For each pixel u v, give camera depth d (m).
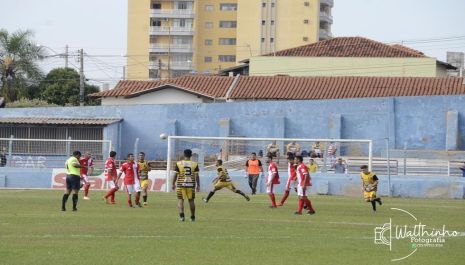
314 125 96.69
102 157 72.38
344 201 56.47
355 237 33.41
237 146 70.25
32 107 110.50
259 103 98.50
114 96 111.44
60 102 151.88
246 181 67.50
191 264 25.80
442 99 92.75
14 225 36.44
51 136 95.69
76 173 44.56
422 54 139.38
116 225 36.69
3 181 69.69
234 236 33.06
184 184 38.84
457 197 64.12
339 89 107.12
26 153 71.12
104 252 28.00
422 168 72.88
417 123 93.50
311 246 30.34
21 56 132.25
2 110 102.31
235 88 109.31
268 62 136.38
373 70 132.62
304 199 44.31
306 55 135.75
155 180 67.25
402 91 105.06
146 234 33.31
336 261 26.81
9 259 26.31
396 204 54.06
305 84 109.44
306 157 69.62
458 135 92.12
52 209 45.50
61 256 27.02
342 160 68.56
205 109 99.56
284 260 26.84
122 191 64.56
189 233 33.88
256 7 197.00
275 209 47.75
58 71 155.50
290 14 195.75
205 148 70.19
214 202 53.47
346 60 133.75
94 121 96.50
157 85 115.19
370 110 94.81
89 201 52.69
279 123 97.12
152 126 100.06
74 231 34.16
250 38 197.25
